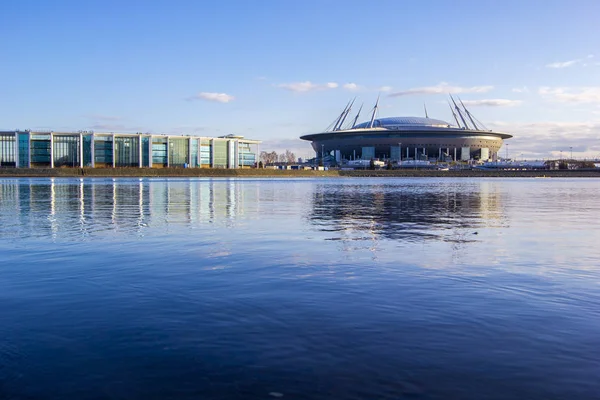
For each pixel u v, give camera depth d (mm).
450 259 12422
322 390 5250
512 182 108250
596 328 7109
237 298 8656
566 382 5434
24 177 135875
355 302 8414
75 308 8023
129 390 5262
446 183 96375
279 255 12977
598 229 19016
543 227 19703
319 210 27969
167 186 69500
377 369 5742
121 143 160750
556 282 9914
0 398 5090
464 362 5934
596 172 185250
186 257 12641
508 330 7020
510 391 5246
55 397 5129
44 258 12430
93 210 27312
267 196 43156
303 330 7004
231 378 5523
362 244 14969
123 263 11797
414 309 8016
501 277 10359
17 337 6699
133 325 7191
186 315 7668
